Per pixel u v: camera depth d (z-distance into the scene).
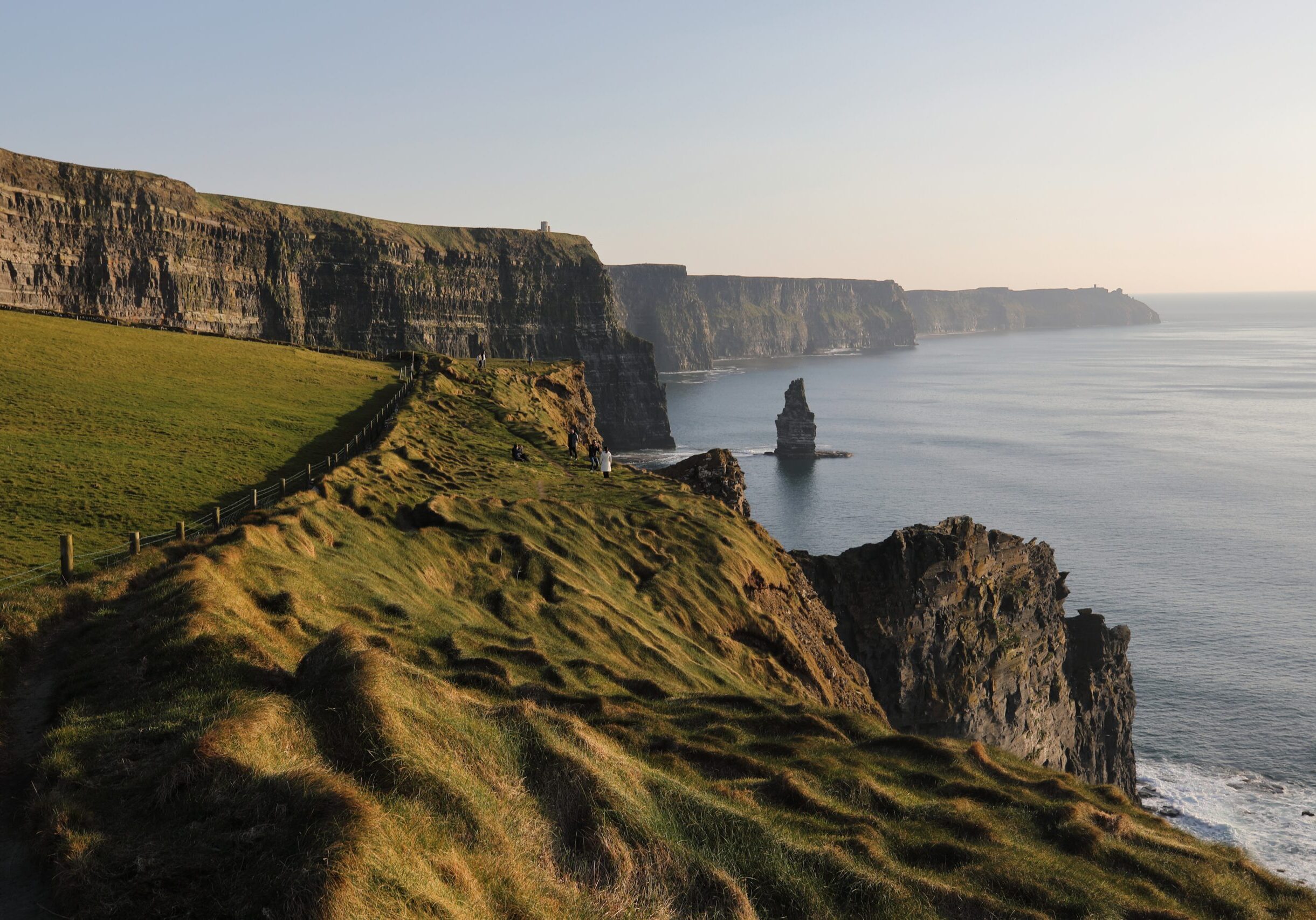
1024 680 87.94
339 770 14.95
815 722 27.44
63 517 36.97
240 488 46.91
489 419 88.62
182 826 13.02
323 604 28.66
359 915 11.18
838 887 17.30
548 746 18.02
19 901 11.94
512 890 13.84
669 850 16.62
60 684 19.59
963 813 21.78
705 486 80.50
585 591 41.78
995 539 88.31
